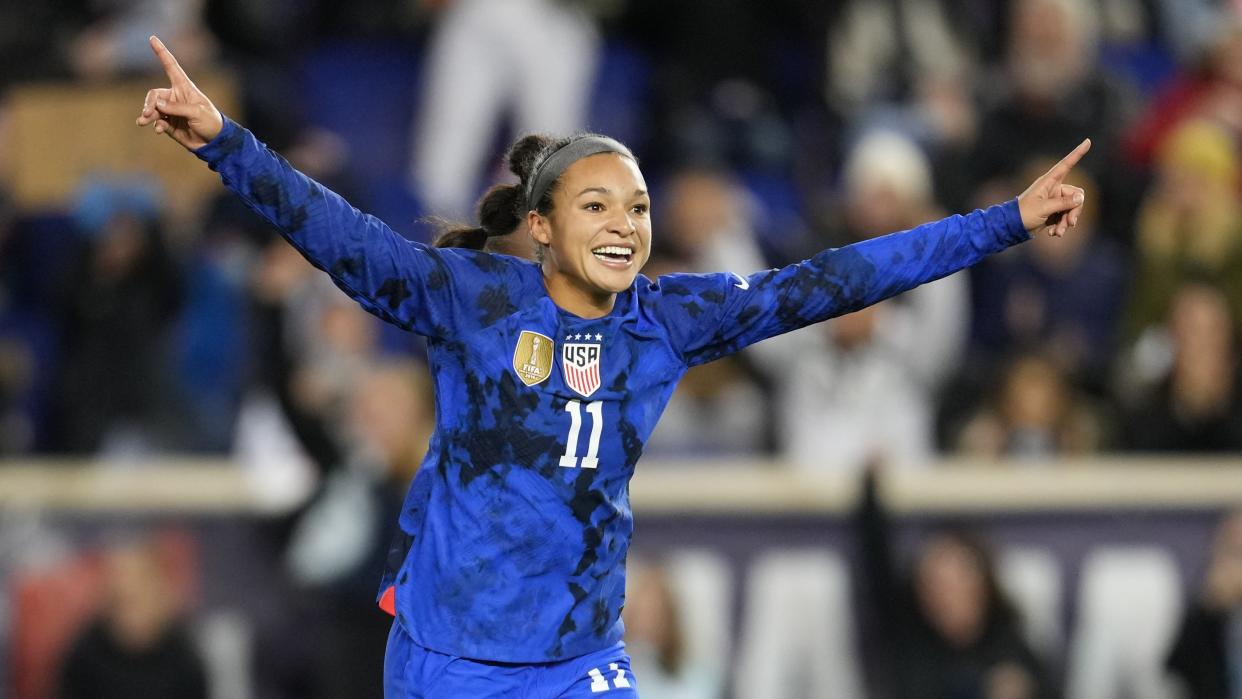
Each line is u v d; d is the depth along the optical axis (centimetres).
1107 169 3609
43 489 2847
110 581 2830
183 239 3244
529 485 1382
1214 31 4159
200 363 3150
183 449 3112
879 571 2883
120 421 3139
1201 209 3306
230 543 2852
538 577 1397
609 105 3847
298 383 2997
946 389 3139
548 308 1395
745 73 3856
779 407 3084
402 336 3397
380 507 2825
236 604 2834
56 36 3562
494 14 3728
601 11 3931
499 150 3791
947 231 1451
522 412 1379
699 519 2892
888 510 2894
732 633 2875
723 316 1430
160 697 2800
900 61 3866
